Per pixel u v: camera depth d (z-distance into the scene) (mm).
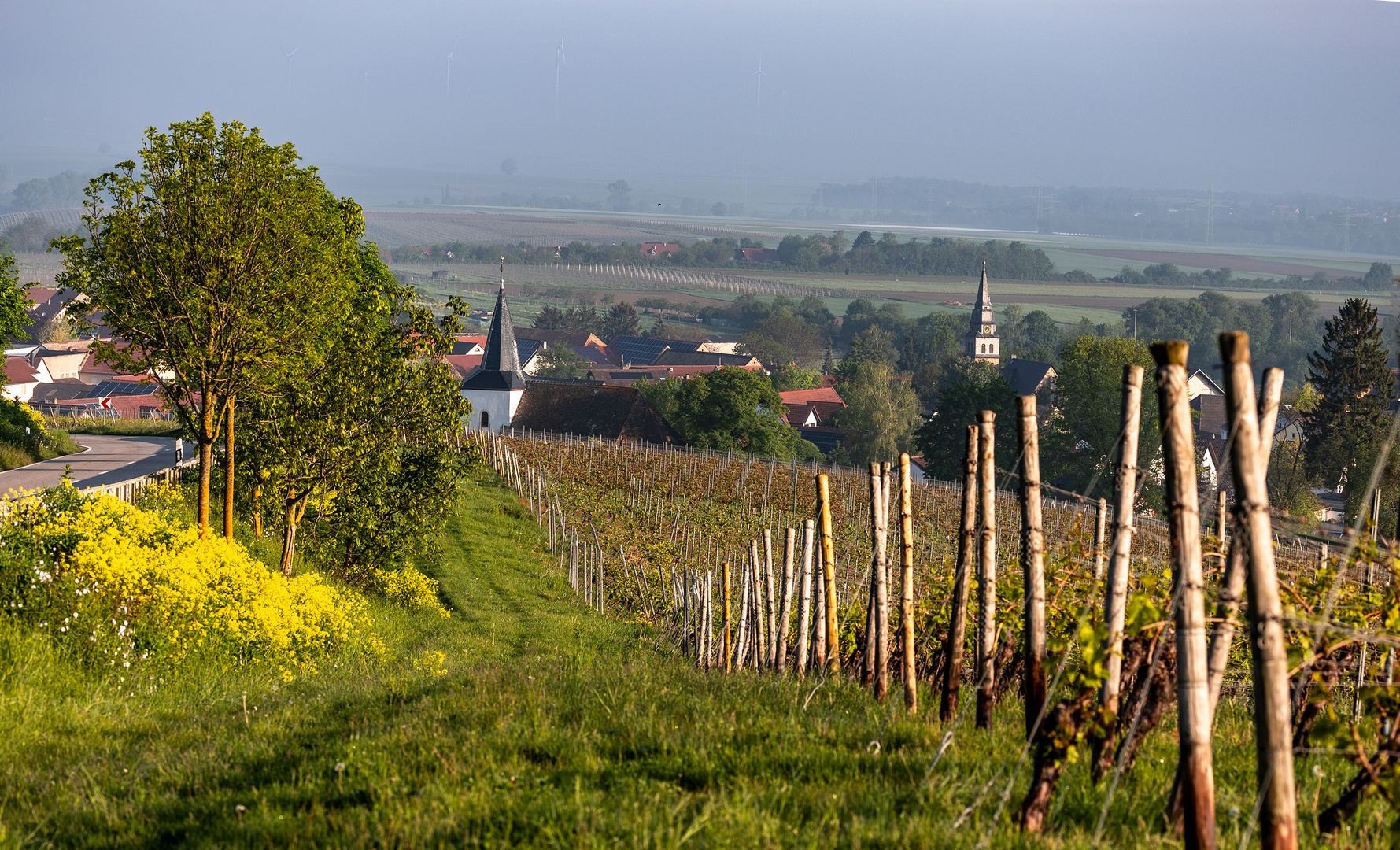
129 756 13945
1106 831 8758
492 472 76562
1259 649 6746
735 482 84875
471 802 9453
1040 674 10797
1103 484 120375
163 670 20203
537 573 47500
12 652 18156
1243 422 6809
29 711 16047
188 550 24562
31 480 57375
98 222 28812
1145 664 10086
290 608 24875
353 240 38625
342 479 36281
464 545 51219
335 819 9453
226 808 10500
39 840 10219
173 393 30609
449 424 37531
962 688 17281
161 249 28781
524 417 166375
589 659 24141
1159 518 103312
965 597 13297
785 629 20781
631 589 44969
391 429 37188
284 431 35688
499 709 14320
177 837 10039
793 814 8992
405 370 37125
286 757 12805
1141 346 122875
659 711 13766
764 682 16828
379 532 38406
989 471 12828
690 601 30641
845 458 182250
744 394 160125
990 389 140875
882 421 178125
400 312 40625
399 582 38188
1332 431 120000
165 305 29703
